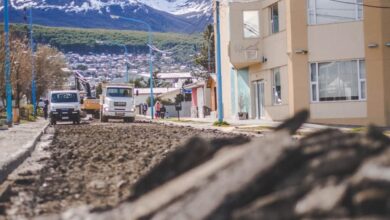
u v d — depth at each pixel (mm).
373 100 29594
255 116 39188
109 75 176500
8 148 18094
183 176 6422
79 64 188125
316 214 4711
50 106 45469
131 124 43844
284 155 5328
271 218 4926
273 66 34688
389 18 29297
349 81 30188
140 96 101375
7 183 11211
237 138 7688
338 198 4680
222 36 45531
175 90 88250
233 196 5141
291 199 4980
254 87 39125
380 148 5242
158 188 6582
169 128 34656
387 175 4617
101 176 12305
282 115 33500
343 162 5070
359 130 24266
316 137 5895
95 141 23312
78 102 45406
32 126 36812
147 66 171875
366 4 29531
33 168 13906
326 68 30656
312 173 5105
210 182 5578
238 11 36344
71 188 10836
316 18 30672
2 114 49625
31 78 69750
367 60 29672
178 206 5457
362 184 4688
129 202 6934
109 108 49719
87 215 7129
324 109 30656
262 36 36031
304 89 30938
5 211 8695
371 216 4523
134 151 17922
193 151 6914
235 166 5594
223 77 46312
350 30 30000
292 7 31031
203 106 58750
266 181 5230
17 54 60281
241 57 36344
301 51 30812
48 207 8953
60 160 15992
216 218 5047
